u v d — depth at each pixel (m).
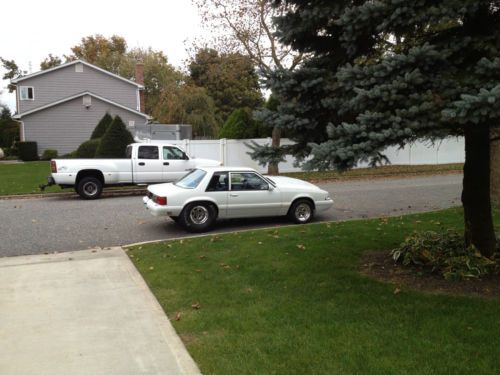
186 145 21.55
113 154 18.78
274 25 5.66
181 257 7.20
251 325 4.53
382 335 4.18
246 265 6.63
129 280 6.19
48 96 34.31
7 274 6.50
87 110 33.44
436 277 5.74
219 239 8.34
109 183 15.02
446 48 4.64
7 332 4.58
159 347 4.19
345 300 5.10
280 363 3.75
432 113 4.36
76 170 14.61
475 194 5.88
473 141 5.72
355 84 4.70
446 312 4.66
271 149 5.62
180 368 3.80
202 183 9.77
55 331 4.59
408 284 5.55
